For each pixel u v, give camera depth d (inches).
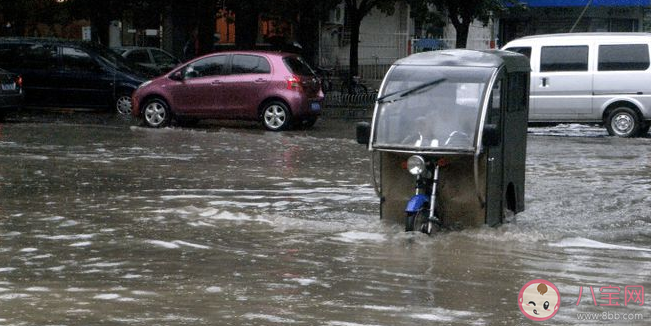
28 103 1713.8
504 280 550.0
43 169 994.7
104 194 845.2
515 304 498.3
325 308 488.1
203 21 1984.5
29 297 508.7
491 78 671.1
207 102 1470.2
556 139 1375.5
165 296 511.5
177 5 2048.5
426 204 665.6
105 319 466.9
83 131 1393.9
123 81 1689.2
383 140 677.9
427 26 2859.3
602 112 1412.4
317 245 643.5
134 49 2053.4
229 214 752.3
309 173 984.9
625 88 1400.1
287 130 1456.7
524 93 749.3
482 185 669.9
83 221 723.4
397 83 689.6
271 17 2135.8
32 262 592.1
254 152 1162.6
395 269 576.1
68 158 1083.3
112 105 1699.1
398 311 483.2
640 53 1397.6
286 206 793.6
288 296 512.1
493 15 2233.0
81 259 600.4
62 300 502.6
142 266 582.2
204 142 1267.2
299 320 466.3
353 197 838.5
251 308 487.8
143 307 489.1
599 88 1408.7
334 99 2095.2
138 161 1064.8
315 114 1493.6
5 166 1014.4
